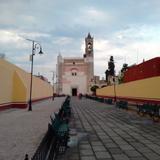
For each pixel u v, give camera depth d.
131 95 50.16
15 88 35.84
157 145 13.39
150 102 38.19
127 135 16.53
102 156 11.12
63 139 11.84
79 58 125.00
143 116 29.61
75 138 15.39
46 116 26.12
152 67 40.62
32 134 15.38
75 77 124.56
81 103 64.12
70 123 23.11
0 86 29.33
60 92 123.94
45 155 7.84
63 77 124.75
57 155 11.26
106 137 15.80
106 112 36.09
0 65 28.84
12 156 10.31
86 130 18.73
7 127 18.27
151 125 21.55
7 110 32.69
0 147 11.92
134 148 12.69
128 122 23.80
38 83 57.19
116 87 66.50
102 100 67.19
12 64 35.03
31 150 11.34
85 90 124.25
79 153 11.66
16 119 23.34
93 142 14.20
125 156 11.11
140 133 17.31
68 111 27.81
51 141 9.78
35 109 36.25
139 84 44.34
